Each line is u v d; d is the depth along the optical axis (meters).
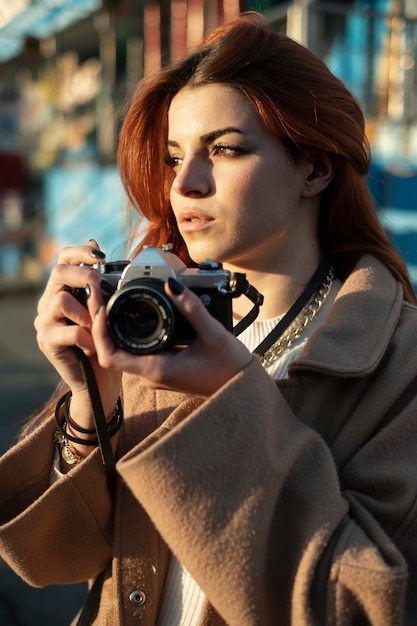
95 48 11.80
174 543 1.23
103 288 1.34
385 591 1.16
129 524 1.49
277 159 1.44
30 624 3.21
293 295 1.55
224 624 1.39
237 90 1.42
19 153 13.90
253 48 1.44
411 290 1.64
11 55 12.30
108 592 1.56
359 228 1.61
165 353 1.26
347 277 1.62
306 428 1.33
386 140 6.74
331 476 1.27
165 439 1.22
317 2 5.85
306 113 1.44
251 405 1.25
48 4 9.81
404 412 1.37
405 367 1.42
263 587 1.22
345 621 1.20
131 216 2.01
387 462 1.34
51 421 1.57
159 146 1.68
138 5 9.66
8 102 14.34
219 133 1.42
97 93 11.09
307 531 1.23
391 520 1.31
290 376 1.43
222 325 1.33
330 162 1.52
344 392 1.43
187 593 1.46
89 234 10.15
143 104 1.62
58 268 1.40
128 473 1.24
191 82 1.46
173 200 1.51
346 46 6.98
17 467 1.54
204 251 1.46
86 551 1.53
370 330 1.44
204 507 1.21
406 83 6.54
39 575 1.51
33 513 1.45
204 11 7.64
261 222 1.44
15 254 12.74
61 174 11.13
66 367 1.46
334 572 1.20
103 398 1.48
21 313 9.91
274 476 1.24
